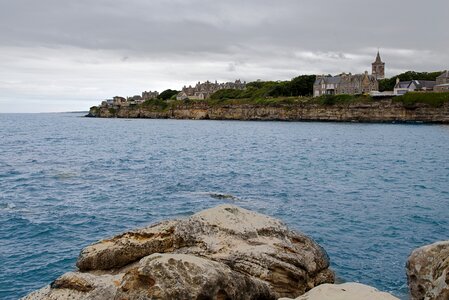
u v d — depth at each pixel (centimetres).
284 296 1418
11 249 2308
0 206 3198
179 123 19325
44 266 2094
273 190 3869
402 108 15925
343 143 8994
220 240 1524
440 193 3784
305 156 6712
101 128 15738
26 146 8175
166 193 3722
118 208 3194
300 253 1557
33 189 3838
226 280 1052
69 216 2950
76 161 5912
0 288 1862
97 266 1541
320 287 1166
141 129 14900
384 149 7769
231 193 3731
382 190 3919
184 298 963
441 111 15325
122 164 5678
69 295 1240
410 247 2364
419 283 1317
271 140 9894
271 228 1619
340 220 2872
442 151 7400
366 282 1927
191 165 5634
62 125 18562
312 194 3703
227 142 9438
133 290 994
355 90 19075
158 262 1016
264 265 1424
